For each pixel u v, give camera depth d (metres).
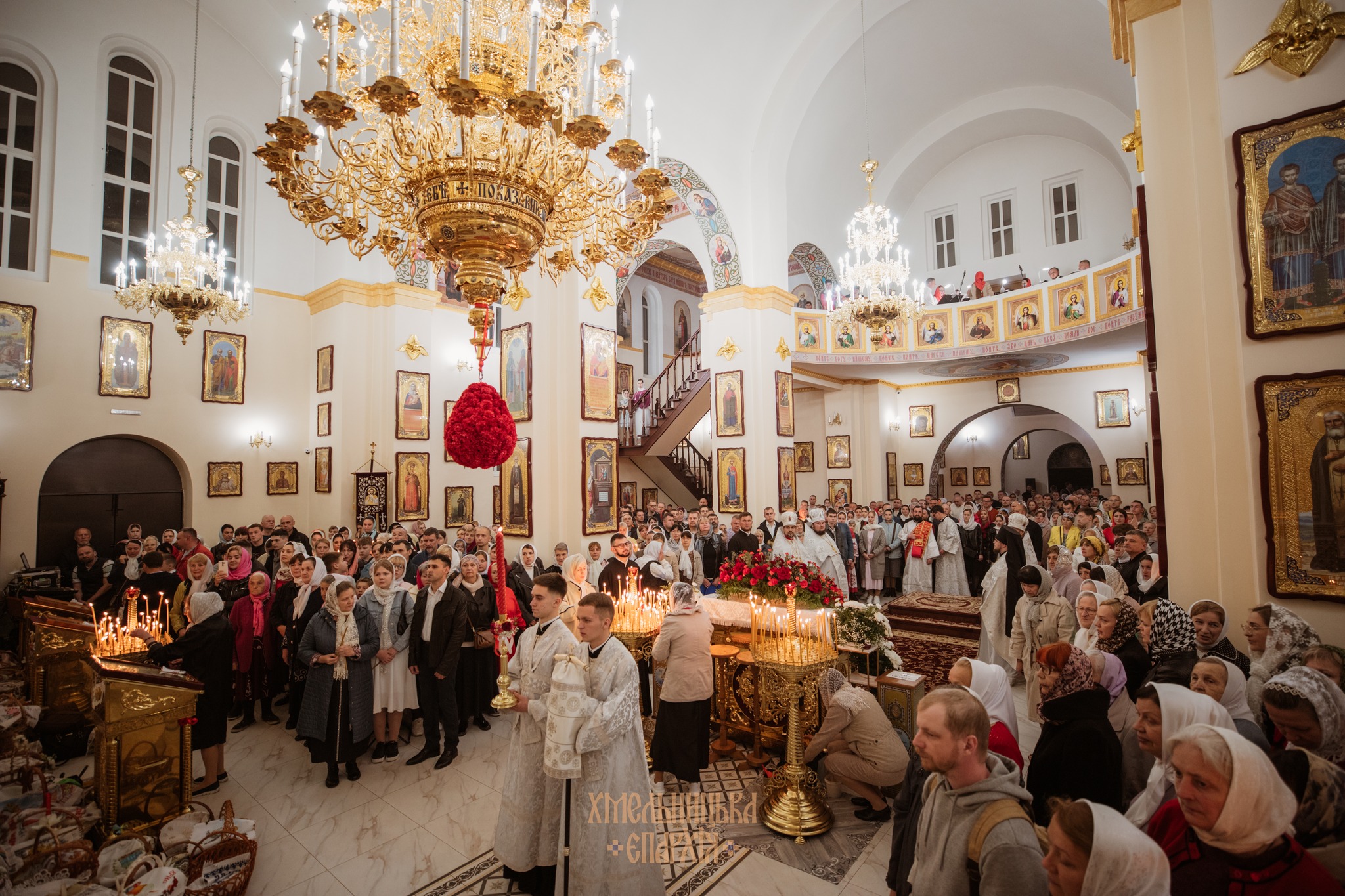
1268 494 3.36
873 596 11.35
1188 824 1.69
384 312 11.77
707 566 9.25
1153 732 2.05
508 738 5.37
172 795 3.66
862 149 15.55
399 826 3.94
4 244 9.73
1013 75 14.28
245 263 12.07
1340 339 3.24
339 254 11.78
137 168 11.04
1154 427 3.99
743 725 4.84
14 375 9.58
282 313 12.41
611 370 8.59
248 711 5.76
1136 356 14.54
